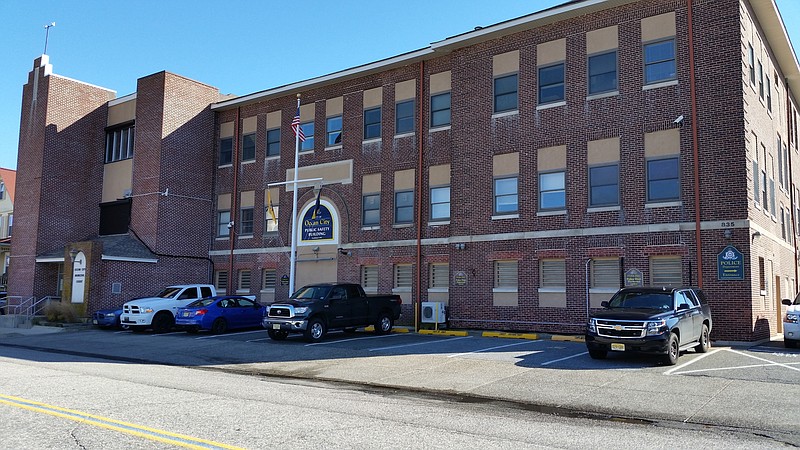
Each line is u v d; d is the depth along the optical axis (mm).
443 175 26391
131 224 33188
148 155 33000
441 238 25969
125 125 35094
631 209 21453
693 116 20562
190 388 12148
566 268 22516
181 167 33250
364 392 12445
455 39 25703
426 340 20891
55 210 33562
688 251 20266
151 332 25562
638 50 21953
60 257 31594
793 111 31125
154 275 31484
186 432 8023
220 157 34781
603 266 22000
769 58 25203
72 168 34531
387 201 27953
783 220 26172
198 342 21375
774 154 24969
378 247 27953
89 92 35625
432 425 8961
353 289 22344
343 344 19922
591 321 15570
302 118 31656
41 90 34125
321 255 29781
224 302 24906
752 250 19594
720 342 19016
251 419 8984
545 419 9805
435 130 26844
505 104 24781
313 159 30766
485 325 24109
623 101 22047
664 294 16062
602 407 10812
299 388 12656
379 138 28625
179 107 33469
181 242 32875
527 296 23250
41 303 32219
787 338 18016
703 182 20203
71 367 15398
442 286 25984
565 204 22844
